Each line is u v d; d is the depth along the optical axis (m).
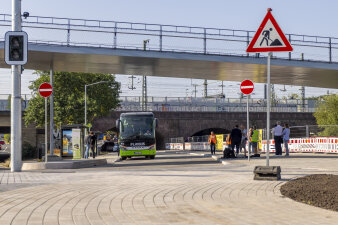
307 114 83.44
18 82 15.83
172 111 79.56
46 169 19.50
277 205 7.04
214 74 42.19
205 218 6.01
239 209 6.71
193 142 61.75
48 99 53.09
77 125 31.92
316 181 10.01
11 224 5.58
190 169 15.40
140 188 9.45
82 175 13.24
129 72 41.59
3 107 65.25
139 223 5.68
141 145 32.19
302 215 6.15
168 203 7.34
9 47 15.26
